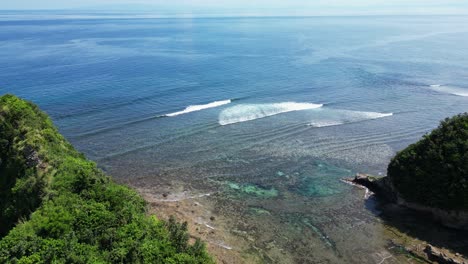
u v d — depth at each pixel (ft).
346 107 251.80
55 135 144.97
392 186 145.69
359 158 182.29
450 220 129.49
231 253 116.67
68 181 115.03
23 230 95.45
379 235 127.44
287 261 115.14
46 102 238.27
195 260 97.60
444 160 132.67
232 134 204.54
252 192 152.87
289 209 141.90
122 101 246.27
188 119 221.66
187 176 162.81
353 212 140.36
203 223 131.23
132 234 99.71
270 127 215.10
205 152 184.24
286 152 186.80
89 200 110.22
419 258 116.37
